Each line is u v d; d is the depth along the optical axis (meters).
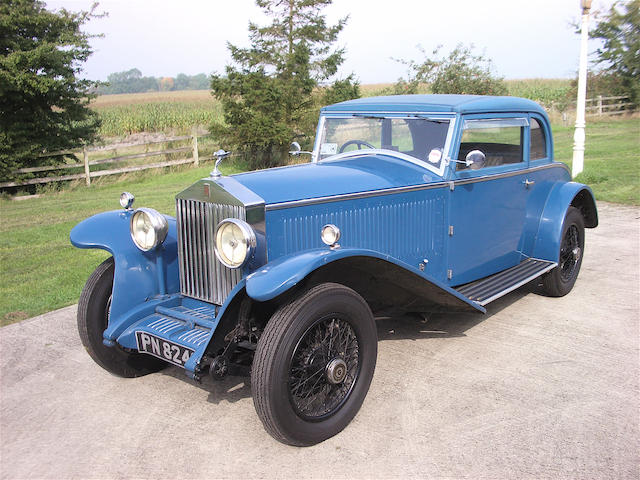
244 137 15.93
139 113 30.03
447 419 3.27
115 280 3.65
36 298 5.66
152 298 3.81
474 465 2.83
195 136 16.34
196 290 3.65
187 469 2.90
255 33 17.28
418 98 4.57
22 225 9.52
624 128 20.84
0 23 12.98
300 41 16.92
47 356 4.34
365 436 3.13
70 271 6.59
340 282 3.54
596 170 11.65
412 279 3.48
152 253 3.80
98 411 3.52
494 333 4.52
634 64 24.91
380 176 3.96
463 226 4.34
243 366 3.42
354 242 3.71
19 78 13.02
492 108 4.41
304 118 16.30
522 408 3.35
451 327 4.68
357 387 3.22
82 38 14.40
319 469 2.86
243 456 3.00
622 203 9.21
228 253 3.19
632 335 4.38
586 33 10.23
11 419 3.45
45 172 14.52
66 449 3.12
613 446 2.95
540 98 28.81
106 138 23.31
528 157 5.02
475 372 3.84
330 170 3.96
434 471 2.80
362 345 3.22
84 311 3.70
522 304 5.18
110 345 3.64
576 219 5.31
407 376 3.81
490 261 4.73
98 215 3.99
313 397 3.07
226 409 3.51
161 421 3.38
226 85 15.88
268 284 2.77
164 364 4.13
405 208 3.95
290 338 2.80
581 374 3.77
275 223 3.31
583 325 4.61
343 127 4.76
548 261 5.11
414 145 4.30
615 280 5.72
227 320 3.10
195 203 3.51
